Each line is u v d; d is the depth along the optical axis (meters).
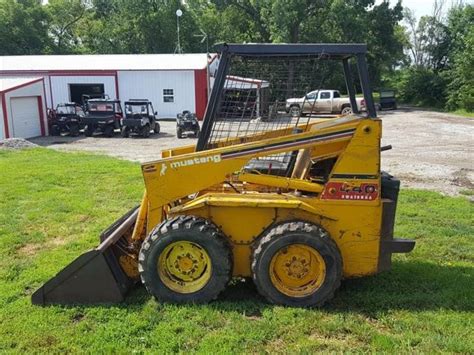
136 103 21.42
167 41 51.25
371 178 4.37
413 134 20.08
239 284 4.89
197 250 4.45
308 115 4.66
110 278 4.49
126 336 3.94
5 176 11.33
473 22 40.38
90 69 29.62
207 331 4.01
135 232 4.86
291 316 4.19
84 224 7.43
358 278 5.02
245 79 4.48
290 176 4.83
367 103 4.43
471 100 31.52
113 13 55.72
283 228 4.28
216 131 4.63
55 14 54.88
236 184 4.83
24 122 21.66
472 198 9.12
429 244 6.25
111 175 11.48
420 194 9.13
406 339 3.85
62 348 3.79
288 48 4.33
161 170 4.51
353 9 37.69
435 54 45.00
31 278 5.22
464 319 4.19
